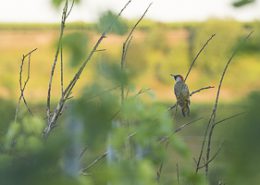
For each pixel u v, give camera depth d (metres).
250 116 2.73
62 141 3.03
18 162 2.92
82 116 3.09
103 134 3.07
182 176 5.00
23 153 3.14
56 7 3.96
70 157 3.09
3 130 5.55
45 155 2.95
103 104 3.15
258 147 2.67
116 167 3.59
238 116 2.76
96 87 3.22
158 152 4.34
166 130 4.36
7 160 3.00
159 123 4.36
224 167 2.75
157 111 4.39
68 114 3.15
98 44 4.28
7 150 4.92
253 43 3.23
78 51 3.40
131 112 4.23
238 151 2.69
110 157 4.03
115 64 3.32
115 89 3.41
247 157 2.68
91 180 3.48
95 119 3.08
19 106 6.75
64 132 3.10
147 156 4.33
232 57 3.26
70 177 3.09
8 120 5.83
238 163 2.69
